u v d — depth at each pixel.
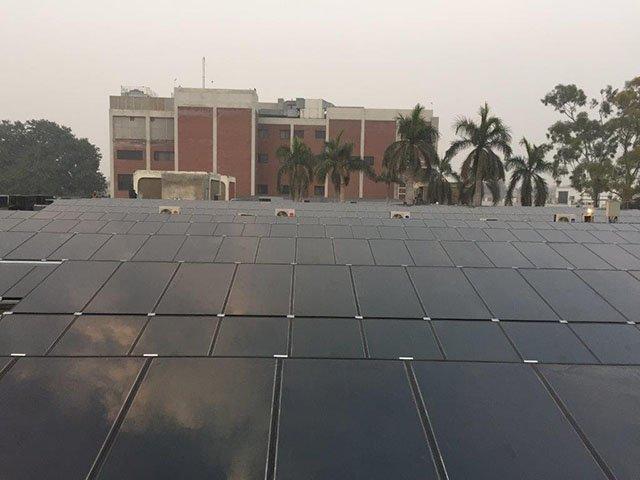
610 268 11.36
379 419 5.29
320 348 7.04
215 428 5.08
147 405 5.39
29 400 5.39
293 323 7.81
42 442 4.80
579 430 5.17
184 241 13.16
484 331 7.69
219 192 61.41
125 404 5.40
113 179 87.62
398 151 50.69
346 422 5.22
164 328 7.48
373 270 10.31
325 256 12.07
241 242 13.19
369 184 89.50
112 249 12.61
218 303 8.47
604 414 5.43
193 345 6.98
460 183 65.12
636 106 62.72
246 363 6.32
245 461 4.68
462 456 4.80
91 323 7.55
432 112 88.75
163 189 56.44
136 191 57.44
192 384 5.80
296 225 18.69
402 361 6.52
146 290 8.86
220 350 6.87
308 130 91.00
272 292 9.02
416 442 4.97
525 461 4.76
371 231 17.64
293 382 5.92
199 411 5.33
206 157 86.06
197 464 4.62
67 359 6.26
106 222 19.05
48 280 9.12
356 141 89.38
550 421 5.31
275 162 91.31
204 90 85.75
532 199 59.41
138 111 87.19
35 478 4.41
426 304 8.66
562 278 10.03
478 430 5.14
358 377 6.06
